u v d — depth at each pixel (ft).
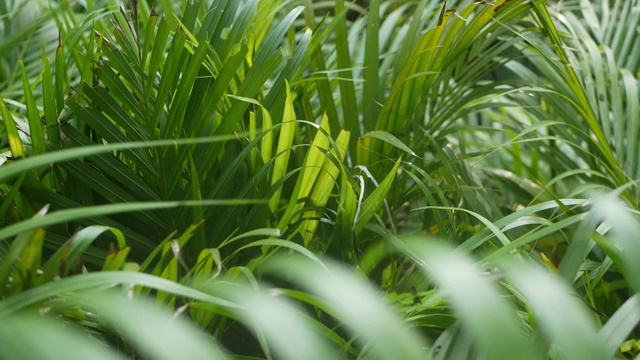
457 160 9.63
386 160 9.27
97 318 7.61
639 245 6.66
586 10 11.44
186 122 8.45
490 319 6.00
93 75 8.52
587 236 6.87
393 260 8.41
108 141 8.31
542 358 6.41
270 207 8.52
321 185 8.41
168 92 8.55
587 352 5.96
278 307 6.32
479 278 6.18
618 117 10.16
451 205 9.45
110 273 6.49
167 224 8.34
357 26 11.66
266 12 9.72
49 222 6.43
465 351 6.72
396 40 11.07
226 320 8.04
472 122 12.67
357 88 11.07
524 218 8.01
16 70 11.21
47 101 8.27
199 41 8.82
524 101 11.36
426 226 9.39
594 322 7.55
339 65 9.65
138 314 6.08
